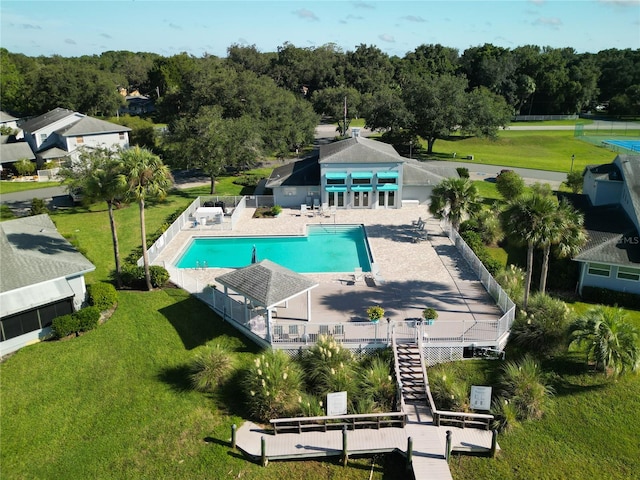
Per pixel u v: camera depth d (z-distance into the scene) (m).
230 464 20.42
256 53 149.62
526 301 28.97
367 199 51.56
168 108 85.56
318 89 144.25
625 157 40.66
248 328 27.89
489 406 22.53
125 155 30.33
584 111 151.12
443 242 41.72
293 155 83.31
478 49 162.75
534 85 136.50
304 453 20.72
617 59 152.00
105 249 41.00
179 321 29.64
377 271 35.22
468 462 20.66
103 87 108.19
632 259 32.78
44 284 28.17
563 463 20.67
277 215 50.12
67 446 21.14
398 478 20.06
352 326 26.23
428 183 52.19
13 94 113.69
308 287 27.39
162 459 20.58
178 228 45.50
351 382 23.61
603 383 24.86
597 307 27.06
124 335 28.31
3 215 48.88
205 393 24.20
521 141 98.00
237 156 58.28
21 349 27.14
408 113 77.69
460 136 101.50
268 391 22.66
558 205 28.80
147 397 23.86
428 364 26.45
